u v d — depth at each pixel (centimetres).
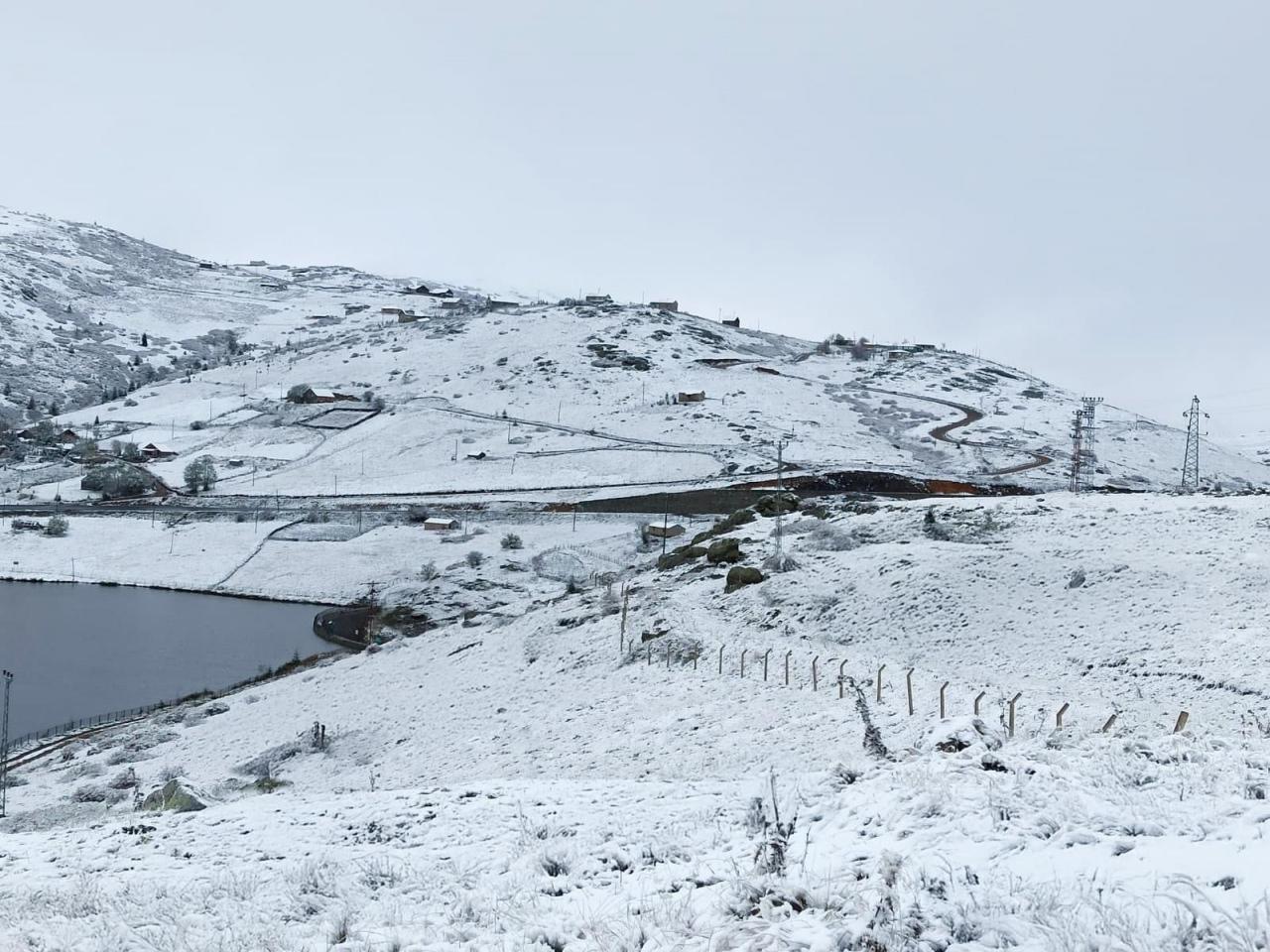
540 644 6575
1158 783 1146
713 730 3700
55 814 4947
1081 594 5088
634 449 18925
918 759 1470
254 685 8256
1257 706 3269
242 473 19412
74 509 16988
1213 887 761
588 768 3606
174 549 14838
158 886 1562
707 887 1077
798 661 4559
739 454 18062
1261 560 5016
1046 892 809
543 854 1415
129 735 6750
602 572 12025
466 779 3972
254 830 2050
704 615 6194
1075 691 3766
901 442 19775
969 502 8456
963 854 967
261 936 1140
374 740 5512
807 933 819
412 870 1498
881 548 6775
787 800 1391
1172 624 4425
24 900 1502
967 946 746
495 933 1034
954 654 4728
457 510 15988
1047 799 1080
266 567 13988
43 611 12056
